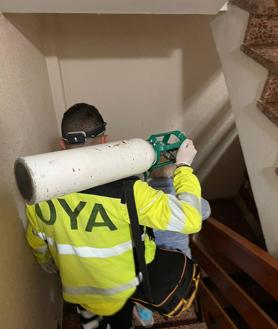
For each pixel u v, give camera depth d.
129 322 1.24
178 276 1.16
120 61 1.98
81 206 0.91
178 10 1.27
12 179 1.03
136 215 0.91
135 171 0.89
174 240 1.43
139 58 1.99
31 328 1.17
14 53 1.14
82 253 0.98
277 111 1.16
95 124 0.96
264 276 1.16
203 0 1.21
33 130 1.34
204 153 2.57
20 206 1.12
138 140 0.92
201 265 1.85
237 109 1.41
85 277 1.05
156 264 1.15
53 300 1.62
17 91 1.13
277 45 1.22
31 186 0.70
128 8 1.19
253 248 1.24
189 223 0.93
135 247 0.98
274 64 1.08
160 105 2.21
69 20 1.80
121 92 2.11
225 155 2.61
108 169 0.81
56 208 0.93
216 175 2.76
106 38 1.89
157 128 2.31
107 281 1.03
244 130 1.40
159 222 0.93
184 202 0.93
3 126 0.94
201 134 2.42
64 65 1.95
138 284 1.09
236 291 1.39
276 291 1.09
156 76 2.08
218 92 2.22
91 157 0.77
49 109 1.80
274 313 1.78
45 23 1.74
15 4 1.03
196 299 1.87
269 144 1.26
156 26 1.89
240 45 1.28
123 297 1.09
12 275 0.99
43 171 0.69
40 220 1.00
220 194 2.90
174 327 1.78
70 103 2.10
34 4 1.07
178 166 1.01
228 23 1.34
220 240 1.54
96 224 0.93
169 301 1.13
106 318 1.27
